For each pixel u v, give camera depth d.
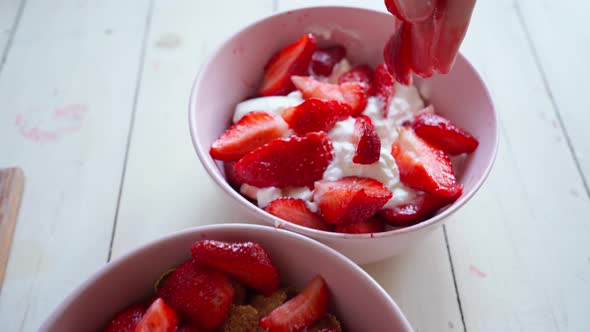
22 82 0.57
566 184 0.53
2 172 0.52
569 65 0.59
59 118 0.55
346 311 0.44
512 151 0.54
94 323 0.43
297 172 0.47
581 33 0.61
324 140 0.47
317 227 0.47
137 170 0.53
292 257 0.44
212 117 0.50
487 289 0.49
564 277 0.50
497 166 0.54
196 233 0.44
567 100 0.57
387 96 0.51
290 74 0.52
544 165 0.54
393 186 0.47
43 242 0.50
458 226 0.51
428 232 0.45
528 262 0.50
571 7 0.62
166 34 0.60
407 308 0.48
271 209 0.46
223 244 0.43
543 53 0.59
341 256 0.43
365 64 0.54
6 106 0.56
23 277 0.49
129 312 0.44
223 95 0.51
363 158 0.47
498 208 0.52
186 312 0.43
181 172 0.53
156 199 0.52
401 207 0.47
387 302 0.42
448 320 0.48
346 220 0.46
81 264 0.50
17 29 0.60
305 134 0.48
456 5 0.40
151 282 0.44
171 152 0.54
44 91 0.57
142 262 0.44
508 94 0.57
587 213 0.52
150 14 0.61
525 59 0.59
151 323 0.42
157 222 0.51
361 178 0.47
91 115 0.56
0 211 0.51
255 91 0.53
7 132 0.55
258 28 0.51
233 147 0.49
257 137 0.49
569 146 0.55
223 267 0.43
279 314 0.43
